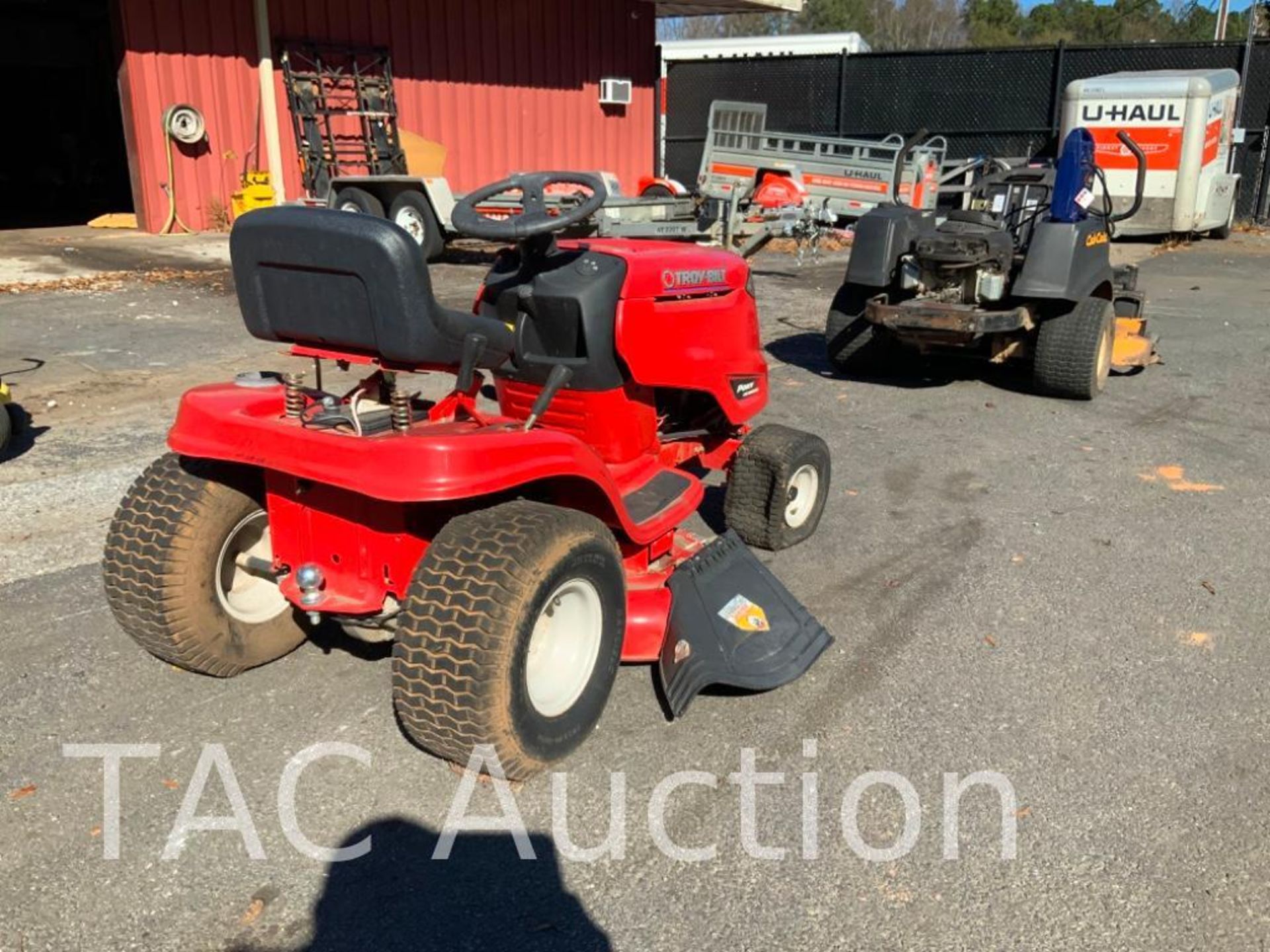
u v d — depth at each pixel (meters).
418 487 2.73
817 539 4.89
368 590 3.17
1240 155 18.02
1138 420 6.93
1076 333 7.11
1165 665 3.79
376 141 15.37
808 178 15.54
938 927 2.56
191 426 3.15
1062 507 5.34
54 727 3.30
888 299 7.54
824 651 3.82
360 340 2.91
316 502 3.17
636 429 3.95
